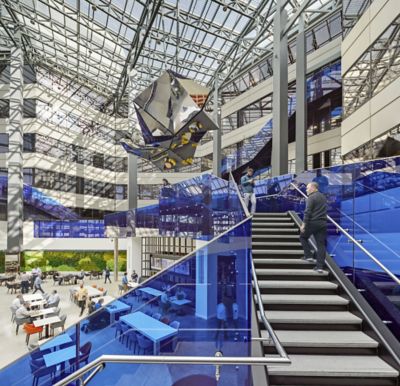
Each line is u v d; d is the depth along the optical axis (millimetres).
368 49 8727
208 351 3145
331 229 5215
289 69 17703
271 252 5129
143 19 15773
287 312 3779
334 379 2854
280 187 8781
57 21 18938
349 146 9859
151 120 8414
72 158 25688
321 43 15852
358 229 4641
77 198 25828
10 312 12430
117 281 20219
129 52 19094
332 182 5559
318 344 3176
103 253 23953
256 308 3654
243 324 2990
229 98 23359
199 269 3211
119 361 2246
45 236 22922
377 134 8281
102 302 11578
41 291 15781
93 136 27406
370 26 8648
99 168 27703
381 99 8086
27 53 22781
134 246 17656
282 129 12016
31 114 23359
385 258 4121
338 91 15023
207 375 3184
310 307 3861
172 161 10930
